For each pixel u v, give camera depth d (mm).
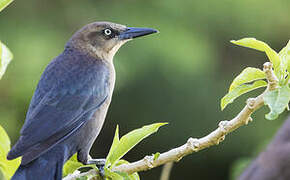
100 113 6398
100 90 6414
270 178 7547
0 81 14422
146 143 15938
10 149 5418
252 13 15992
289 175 7477
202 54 15156
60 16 15789
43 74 6340
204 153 16016
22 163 5316
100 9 15797
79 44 6895
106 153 16078
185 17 15430
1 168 5648
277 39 16500
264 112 15477
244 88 4848
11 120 14672
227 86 15875
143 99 15430
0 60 5512
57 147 5793
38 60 14547
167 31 15039
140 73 14891
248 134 15508
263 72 4848
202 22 15602
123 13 15547
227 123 4871
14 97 14555
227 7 15703
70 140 5961
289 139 7641
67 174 5680
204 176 16312
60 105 6051
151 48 14703
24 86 14422
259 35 16281
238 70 16422
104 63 6789
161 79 15117
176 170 16344
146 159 5074
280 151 7582
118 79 14516
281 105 4488
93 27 7000
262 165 7684
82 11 15789
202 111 15617
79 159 6141
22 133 5648
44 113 5930
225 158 15867
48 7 15789
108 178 5211
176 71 14977
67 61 6562
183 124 15695
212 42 15867
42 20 15617
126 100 15461
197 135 15750
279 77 4699
